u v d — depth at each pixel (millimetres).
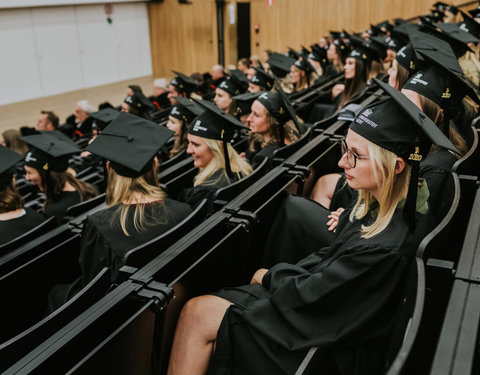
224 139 2932
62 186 3568
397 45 5996
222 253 1950
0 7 11938
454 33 3930
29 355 1236
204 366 1793
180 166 3498
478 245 1375
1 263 2082
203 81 10109
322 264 1703
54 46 14172
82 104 8547
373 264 1458
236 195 2463
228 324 1712
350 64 5105
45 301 2234
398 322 1361
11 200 2830
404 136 1479
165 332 1732
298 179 2596
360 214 1683
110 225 2150
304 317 1575
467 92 2336
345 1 14484
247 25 16188
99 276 1648
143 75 17953
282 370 1582
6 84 13078
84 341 1352
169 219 2236
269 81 5598
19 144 7203
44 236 2293
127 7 16531
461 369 940
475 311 1100
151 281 1591
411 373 1492
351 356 1501
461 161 1902
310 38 15406
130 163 2197
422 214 1598
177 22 17156
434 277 1399
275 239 2389
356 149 1561
